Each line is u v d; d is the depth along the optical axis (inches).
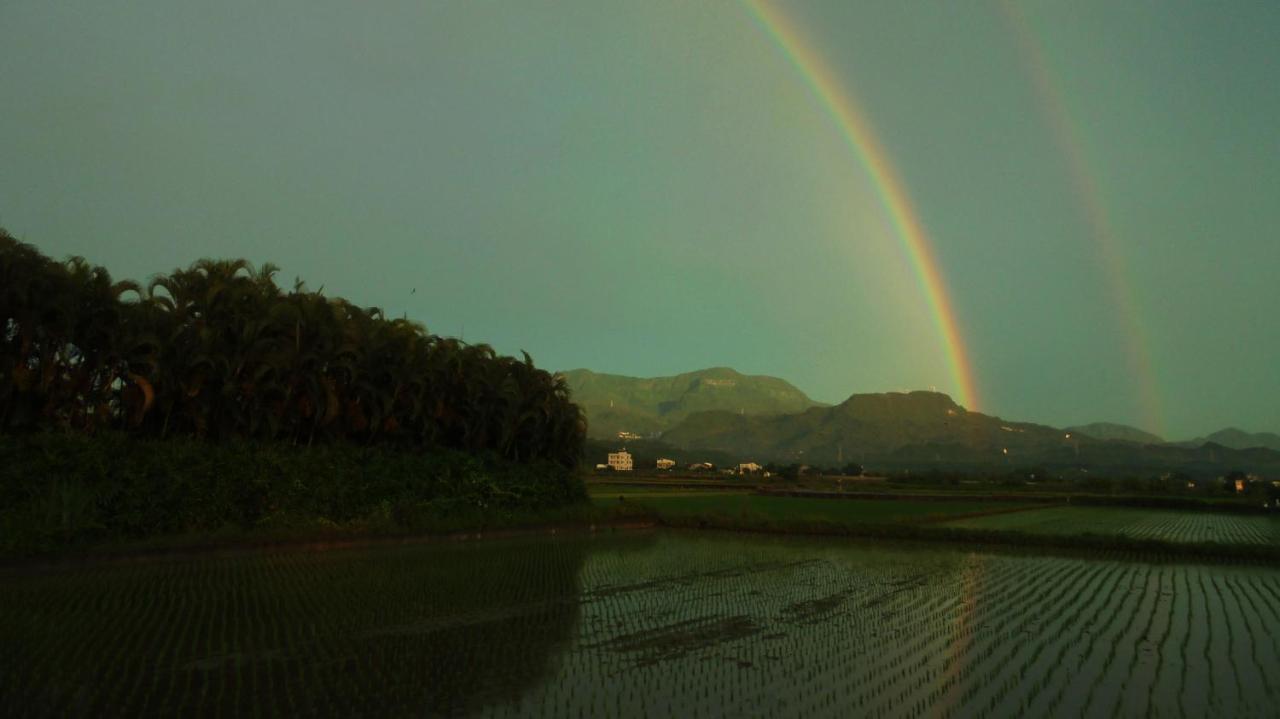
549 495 1690.5
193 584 808.9
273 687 455.8
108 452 982.4
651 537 1604.3
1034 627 701.3
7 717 390.6
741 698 459.8
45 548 858.1
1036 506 3127.5
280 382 1195.9
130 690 441.7
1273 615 772.0
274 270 1296.8
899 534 1632.6
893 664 551.2
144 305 1086.4
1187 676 525.0
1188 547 1376.7
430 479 1408.7
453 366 1529.3
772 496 3326.8
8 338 938.1
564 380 1838.1
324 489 1218.0
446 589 836.6
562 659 548.7
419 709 422.6
